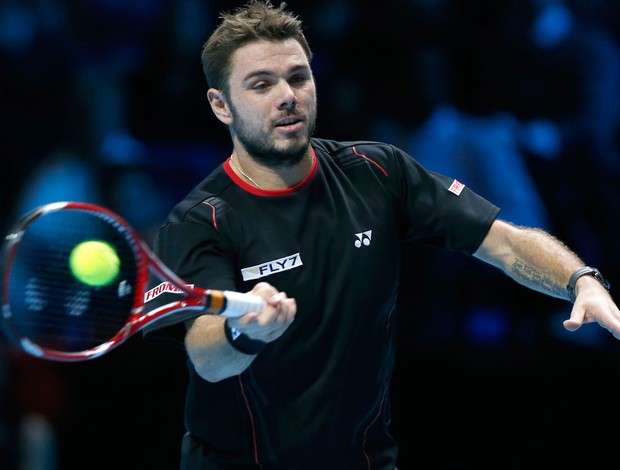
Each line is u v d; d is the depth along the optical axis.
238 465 13.25
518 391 25.36
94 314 12.38
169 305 11.09
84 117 27.12
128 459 23.55
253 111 12.34
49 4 29.59
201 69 30.34
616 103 29.88
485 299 27.16
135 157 27.66
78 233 12.52
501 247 13.50
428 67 29.12
